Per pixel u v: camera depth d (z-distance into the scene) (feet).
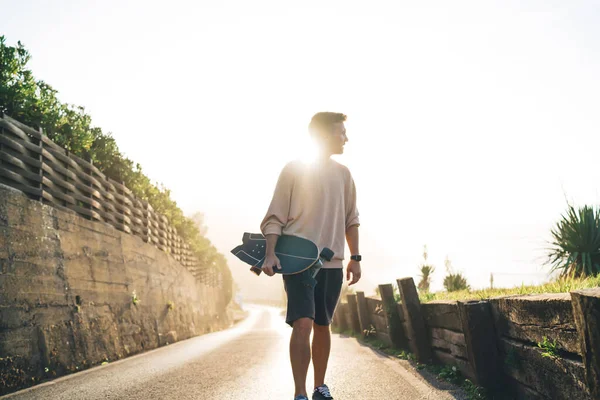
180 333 44.98
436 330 13.79
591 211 19.33
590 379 5.36
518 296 8.56
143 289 34.04
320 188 8.72
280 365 16.15
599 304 5.09
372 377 13.03
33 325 17.74
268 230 8.32
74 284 21.97
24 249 17.92
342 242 8.99
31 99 21.58
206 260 78.33
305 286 7.95
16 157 19.34
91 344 22.35
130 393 11.94
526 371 8.22
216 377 13.88
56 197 22.35
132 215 35.24
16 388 15.83
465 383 10.94
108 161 33.06
